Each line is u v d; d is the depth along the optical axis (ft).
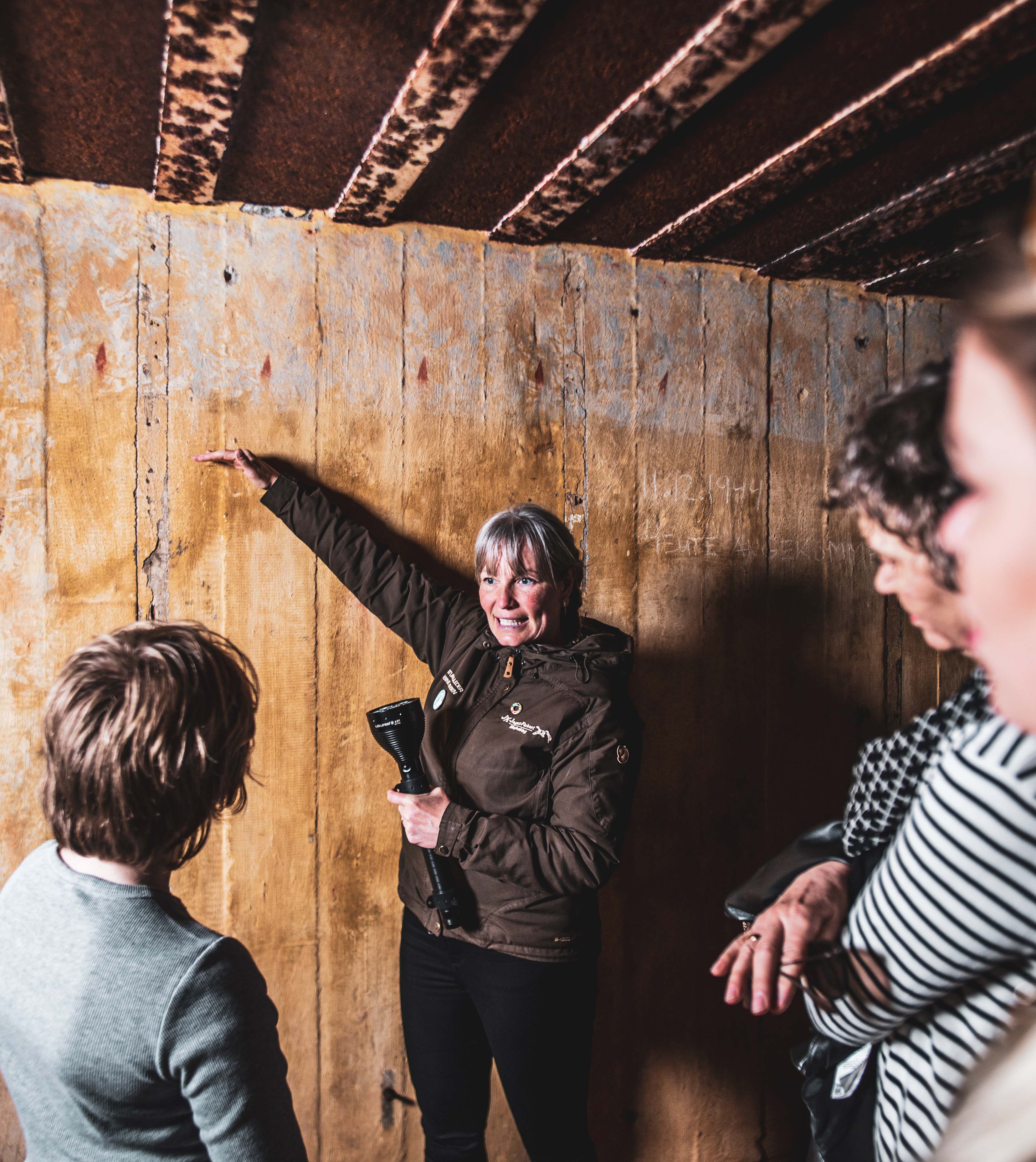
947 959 1.94
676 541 6.15
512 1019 4.41
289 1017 5.30
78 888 2.43
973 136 4.13
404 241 5.41
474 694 4.77
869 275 6.37
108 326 4.85
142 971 2.27
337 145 4.23
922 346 6.86
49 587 4.80
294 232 5.17
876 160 4.42
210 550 5.08
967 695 2.50
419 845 4.33
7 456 4.70
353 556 5.05
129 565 4.94
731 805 6.33
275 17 3.13
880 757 2.83
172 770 2.36
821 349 6.52
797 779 6.55
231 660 2.69
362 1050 5.46
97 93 3.71
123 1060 2.21
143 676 2.38
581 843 4.24
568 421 5.85
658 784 6.11
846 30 3.26
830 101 3.83
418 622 5.08
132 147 4.30
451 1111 4.87
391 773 5.48
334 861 5.37
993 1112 1.06
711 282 6.17
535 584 4.69
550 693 4.57
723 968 2.56
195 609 5.07
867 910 2.24
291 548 5.22
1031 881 1.78
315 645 5.30
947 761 1.98
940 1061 2.10
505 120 4.00
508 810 4.56
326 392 5.29
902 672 6.88
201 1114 2.28
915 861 2.01
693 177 4.67
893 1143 2.27
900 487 2.07
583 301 5.86
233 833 5.16
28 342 4.71
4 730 4.75
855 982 2.24
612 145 4.14
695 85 3.56
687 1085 6.21
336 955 5.39
